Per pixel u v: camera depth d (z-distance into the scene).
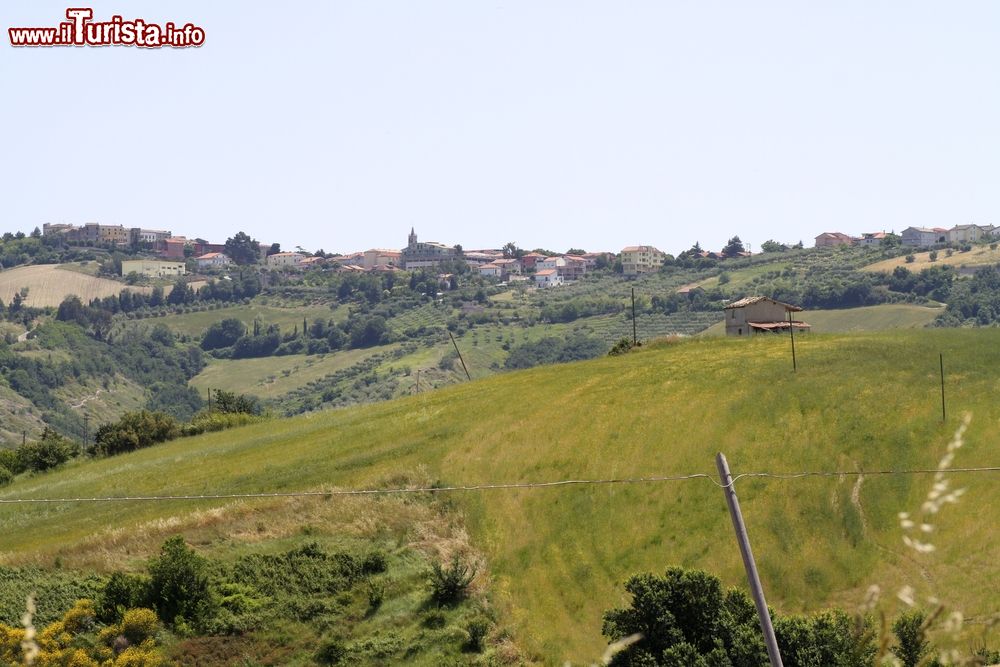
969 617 57.03
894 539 69.31
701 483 80.19
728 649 48.97
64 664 43.03
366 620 63.00
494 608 64.62
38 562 69.94
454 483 85.06
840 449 84.06
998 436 82.62
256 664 57.75
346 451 99.44
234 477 94.12
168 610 61.69
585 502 79.38
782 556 69.06
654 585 51.41
